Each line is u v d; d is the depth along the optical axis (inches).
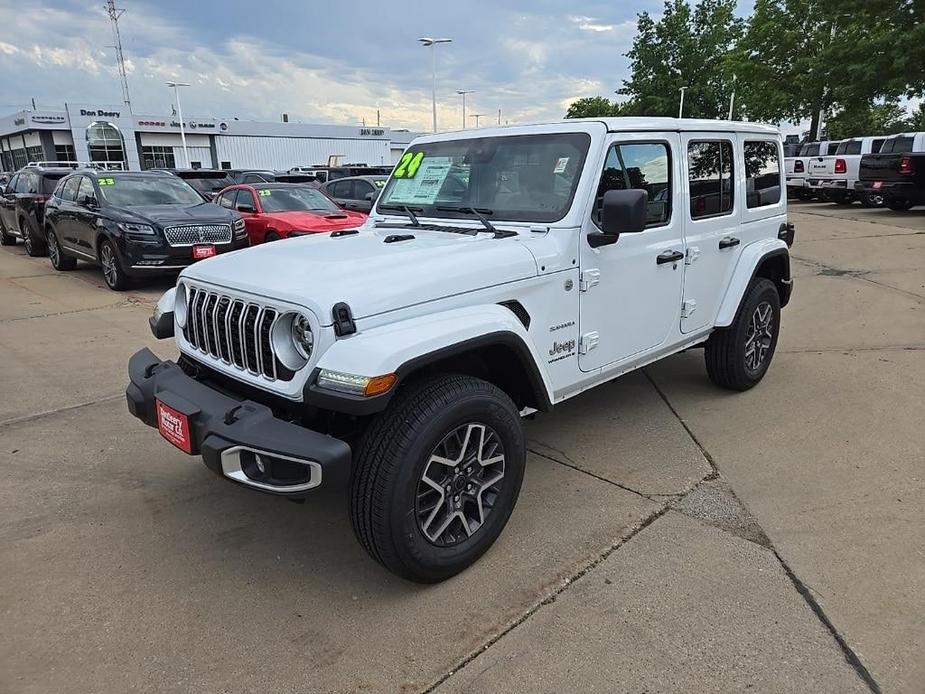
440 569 109.5
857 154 740.0
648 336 156.8
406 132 2588.6
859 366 219.0
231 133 2117.4
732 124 176.7
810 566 114.7
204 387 115.0
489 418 111.5
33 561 120.3
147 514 136.4
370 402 93.9
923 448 158.2
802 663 93.3
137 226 354.6
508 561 118.3
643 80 1497.3
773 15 1168.8
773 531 125.9
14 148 2174.0
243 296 111.0
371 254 120.3
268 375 108.3
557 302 130.0
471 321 108.4
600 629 100.7
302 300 100.2
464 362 123.3
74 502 141.3
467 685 90.8
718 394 198.2
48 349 254.1
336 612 106.2
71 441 171.0
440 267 111.9
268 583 114.0
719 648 96.3
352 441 111.1
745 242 187.5
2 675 93.4
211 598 110.0
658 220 154.1
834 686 89.3
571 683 90.7
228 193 485.1
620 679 91.1
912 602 105.0
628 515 132.5
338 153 2375.7
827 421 175.8
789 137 1485.0
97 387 211.0
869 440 163.3
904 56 777.6
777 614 103.1
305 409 109.1
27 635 101.6
